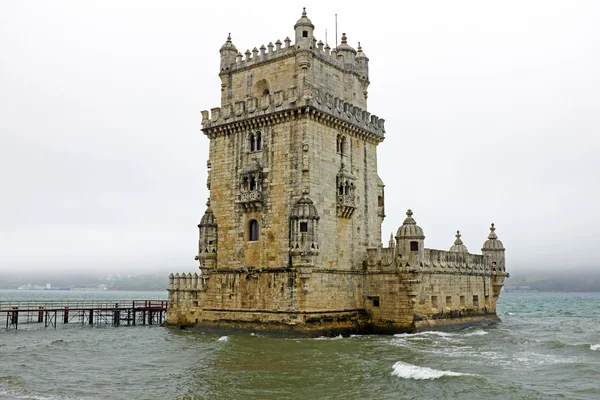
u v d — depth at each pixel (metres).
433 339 56.94
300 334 54.44
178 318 66.44
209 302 62.25
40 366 45.69
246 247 59.88
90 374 42.22
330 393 35.41
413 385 37.09
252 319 58.09
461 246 77.62
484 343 55.53
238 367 42.50
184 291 65.88
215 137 64.25
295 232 55.31
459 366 43.38
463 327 69.19
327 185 59.00
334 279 58.59
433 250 64.50
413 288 59.78
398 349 49.62
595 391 35.94
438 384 37.25
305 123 57.00
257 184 59.09
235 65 64.94
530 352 50.53
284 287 56.12
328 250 58.25
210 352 48.41
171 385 38.09
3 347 57.09
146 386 38.00
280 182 57.97
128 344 57.47
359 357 45.88
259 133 60.62
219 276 61.59
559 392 35.66
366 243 64.00
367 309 62.31
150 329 74.75
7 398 35.12
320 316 56.38
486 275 78.81
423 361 44.72
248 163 60.91
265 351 48.25
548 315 128.12
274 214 58.03
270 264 57.69
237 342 52.66
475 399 34.16
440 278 65.94
